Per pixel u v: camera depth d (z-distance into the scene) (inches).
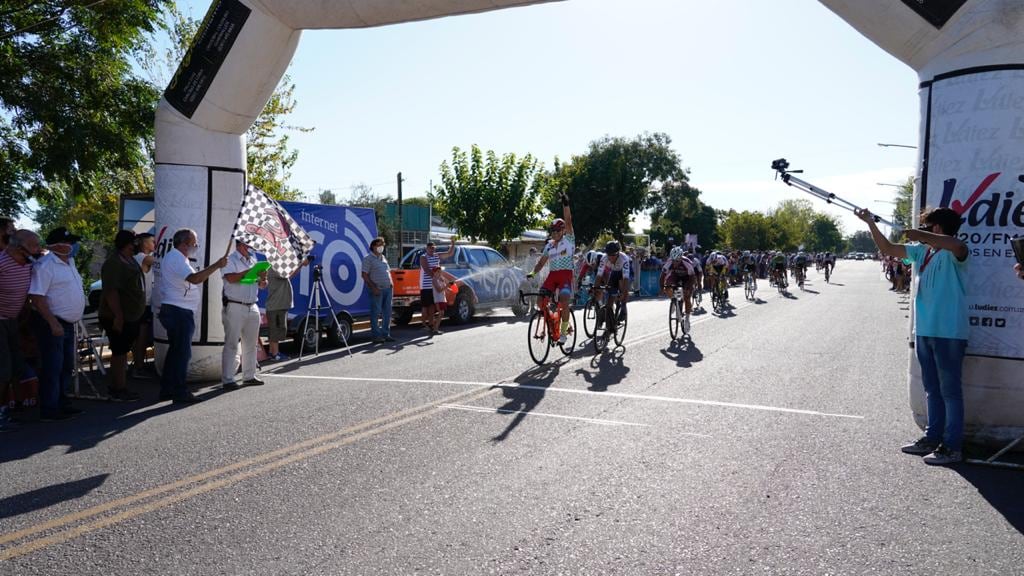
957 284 200.5
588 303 470.6
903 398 289.4
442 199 1150.3
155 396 307.7
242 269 321.1
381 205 1806.1
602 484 180.5
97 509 164.6
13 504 168.9
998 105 205.6
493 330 580.4
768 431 234.4
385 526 153.4
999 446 209.8
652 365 375.6
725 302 816.9
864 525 153.9
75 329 282.2
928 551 140.5
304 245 346.0
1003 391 205.9
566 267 397.7
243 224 315.9
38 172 459.8
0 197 448.1
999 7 202.4
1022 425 206.4
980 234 207.8
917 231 202.8
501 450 211.0
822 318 671.8
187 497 172.2
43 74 439.8
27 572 132.0
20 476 191.5
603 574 130.4
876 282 1654.8
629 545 143.3
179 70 329.1
